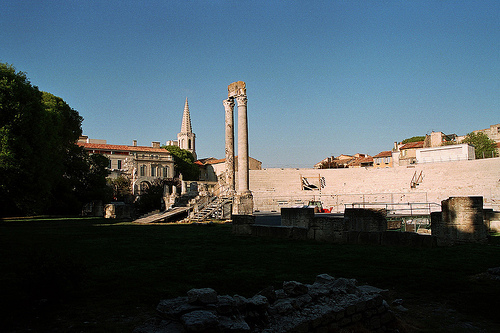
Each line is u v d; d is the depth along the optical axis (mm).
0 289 8859
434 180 59281
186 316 5402
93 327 6547
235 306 5902
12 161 24094
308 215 20172
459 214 16562
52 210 48188
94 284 9367
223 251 14758
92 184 51562
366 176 68188
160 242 17922
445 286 9266
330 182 69375
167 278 9969
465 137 87812
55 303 7898
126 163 92188
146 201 51156
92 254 14039
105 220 38719
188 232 23281
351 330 6512
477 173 55938
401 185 61531
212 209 36000
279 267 11328
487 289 9008
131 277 10062
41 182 27672
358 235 16594
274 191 66250
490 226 22250
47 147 29078
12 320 6797
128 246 16391
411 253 13602
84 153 53031
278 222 31516
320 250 14633
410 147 88375
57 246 16297
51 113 37250
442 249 14438
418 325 7051
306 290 6871
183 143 152125
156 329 5492
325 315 6258
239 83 34531
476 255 13086
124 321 6859
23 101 26703
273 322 5973
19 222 34188
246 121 34375
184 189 51656
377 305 7086
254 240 18469
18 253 14000
